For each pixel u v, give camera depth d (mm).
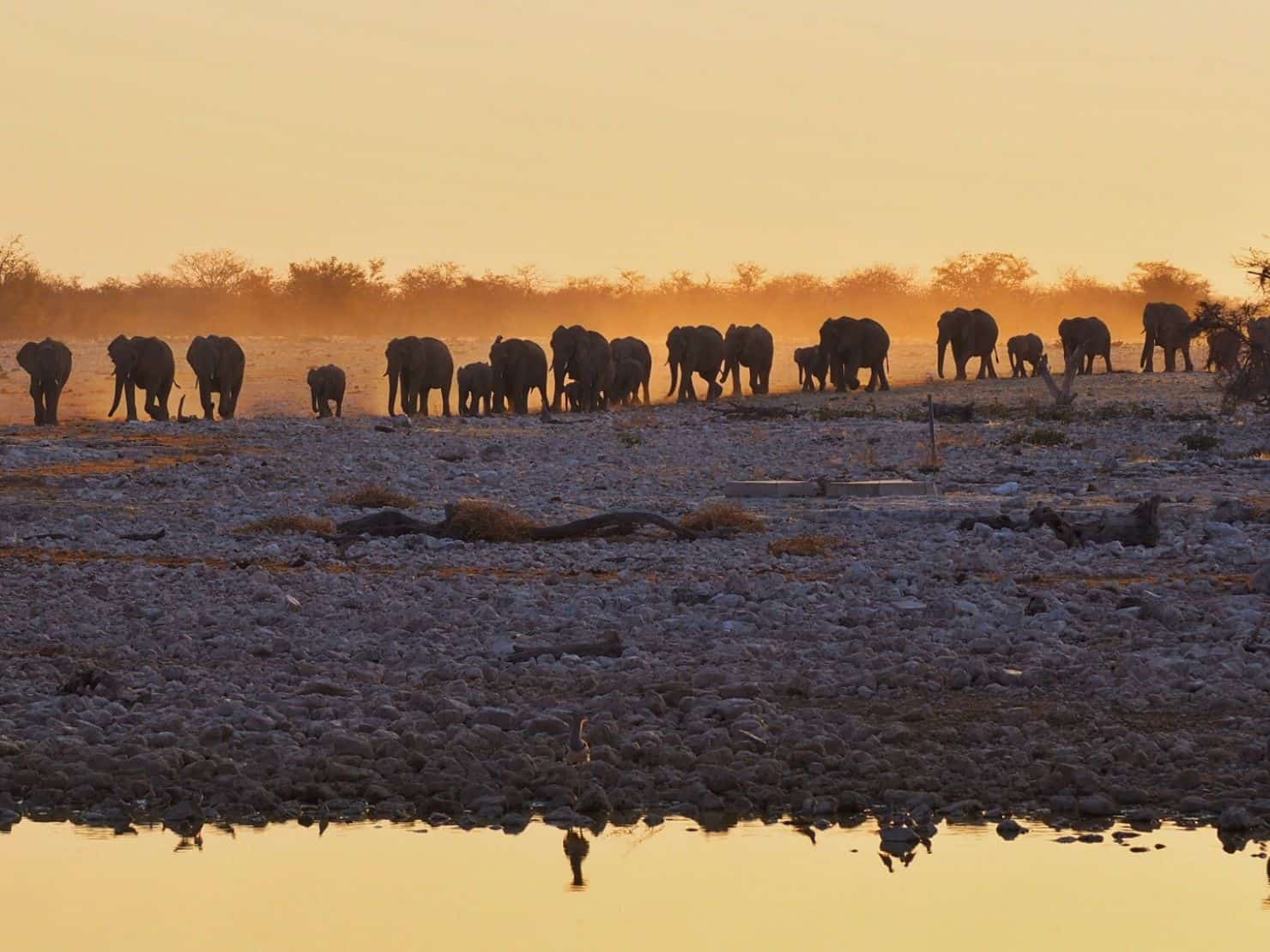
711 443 131875
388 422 150625
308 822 38000
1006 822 36781
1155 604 54750
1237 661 47469
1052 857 34906
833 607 56938
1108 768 39250
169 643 53469
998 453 120500
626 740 41344
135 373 171375
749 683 46000
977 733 41562
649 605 58625
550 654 50469
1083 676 47125
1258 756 39531
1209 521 79062
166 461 113312
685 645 51656
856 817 37438
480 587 62719
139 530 81688
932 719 43312
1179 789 38094
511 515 79250
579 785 38812
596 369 189875
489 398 192750
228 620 55906
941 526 80250
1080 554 69312
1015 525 77312
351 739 41219
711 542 75500
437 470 109688
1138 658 47969
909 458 117250
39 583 64375
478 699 45375
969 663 47625
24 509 88312
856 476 104938
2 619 57250
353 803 38844
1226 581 61969
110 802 38781
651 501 92188
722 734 41375
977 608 55688
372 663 49844
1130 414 148250
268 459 114125
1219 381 159750
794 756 40062
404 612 56531
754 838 36500
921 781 38438
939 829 36719
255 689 46719
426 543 75250
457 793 39062
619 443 131125
